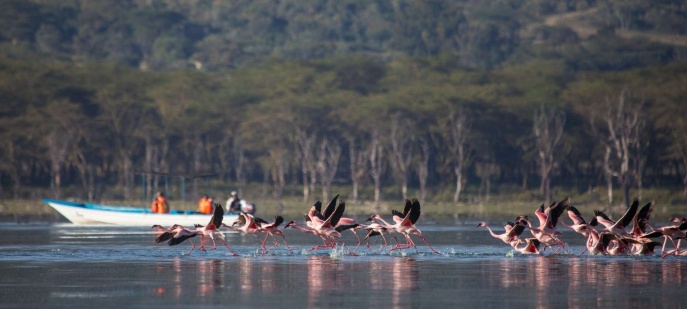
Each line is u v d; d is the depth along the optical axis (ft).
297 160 490.49
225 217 222.89
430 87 517.55
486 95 497.46
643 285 106.11
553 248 153.58
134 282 108.58
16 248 154.61
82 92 513.45
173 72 582.35
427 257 138.41
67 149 469.98
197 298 96.89
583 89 506.89
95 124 479.00
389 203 446.19
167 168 503.20
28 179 498.69
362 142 490.90
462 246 160.97
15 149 465.06
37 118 466.29
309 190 493.36
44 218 291.38
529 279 111.34
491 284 106.83
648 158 484.33
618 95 479.00
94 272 118.32
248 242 172.65
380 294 99.35
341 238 187.32
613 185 492.54
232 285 105.91
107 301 95.35
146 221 232.12
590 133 489.67
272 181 517.96
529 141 493.36
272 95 536.83
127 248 154.81
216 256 139.33
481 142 483.92
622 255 140.77
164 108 496.64
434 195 477.36
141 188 487.20
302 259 134.92
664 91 498.69
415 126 477.36
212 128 498.28
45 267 124.06
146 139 483.51
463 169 483.92
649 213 142.20
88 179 494.59
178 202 440.86
